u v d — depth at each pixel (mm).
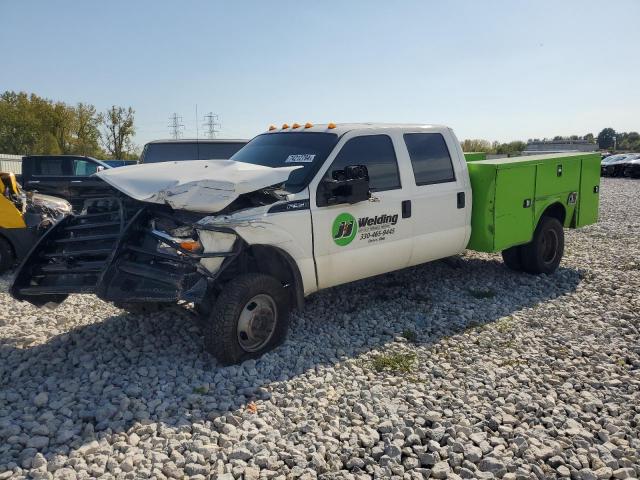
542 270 7801
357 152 5852
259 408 4066
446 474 3342
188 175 4910
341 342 5398
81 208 5613
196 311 5188
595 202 8758
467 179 6938
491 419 3906
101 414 3885
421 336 5594
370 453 3535
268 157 5980
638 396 4328
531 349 5250
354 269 5781
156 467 3318
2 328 5672
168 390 4336
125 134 57938
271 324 5016
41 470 3236
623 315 6145
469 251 9320
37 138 56719
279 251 5117
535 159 7531
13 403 4109
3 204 8125
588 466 3459
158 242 4754
